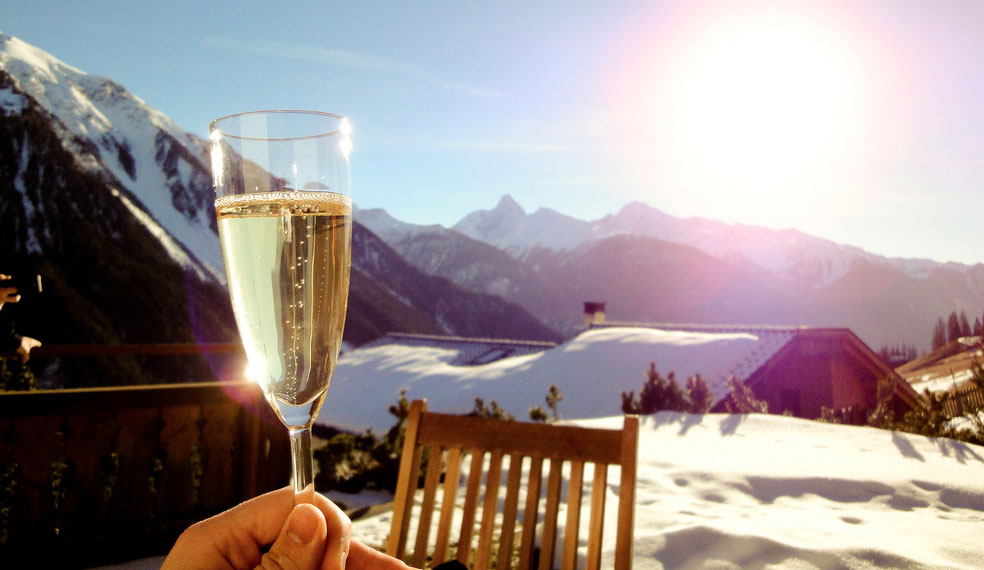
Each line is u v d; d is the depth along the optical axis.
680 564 3.09
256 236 0.46
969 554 3.13
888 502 4.21
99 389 4.34
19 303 1.83
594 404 25.55
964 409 7.47
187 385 4.74
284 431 5.17
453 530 3.92
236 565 0.64
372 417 32.94
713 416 7.56
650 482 4.73
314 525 0.45
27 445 4.11
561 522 3.87
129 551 4.34
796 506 4.15
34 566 4.05
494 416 9.83
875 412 8.48
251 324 0.46
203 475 4.91
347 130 0.52
